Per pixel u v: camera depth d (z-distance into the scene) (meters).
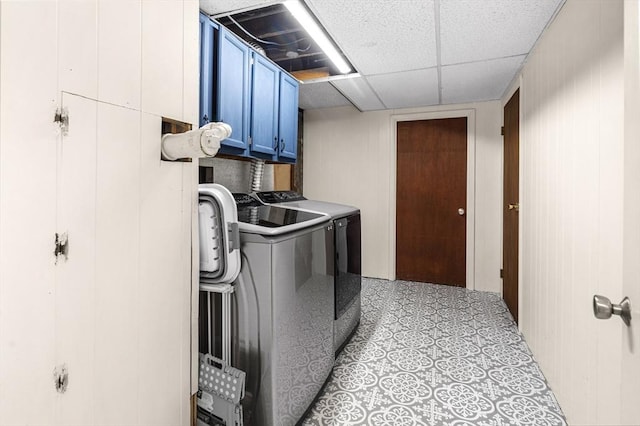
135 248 1.02
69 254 0.84
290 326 1.42
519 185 2.56
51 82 0.78
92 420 0.91
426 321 2.72
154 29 1.07
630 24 0.67
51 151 0.79
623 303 0.69
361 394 1.77
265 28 2.27
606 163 1.22
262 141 2.37
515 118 2.74
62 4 0.80
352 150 4.04
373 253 3.99
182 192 1.20
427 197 3.76
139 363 1.04
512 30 1.94
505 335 2.46
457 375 1.94
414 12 1.77
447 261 3.71
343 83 2.96
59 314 0.82
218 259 1.31
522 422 1.55
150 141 1.06
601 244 1.25
